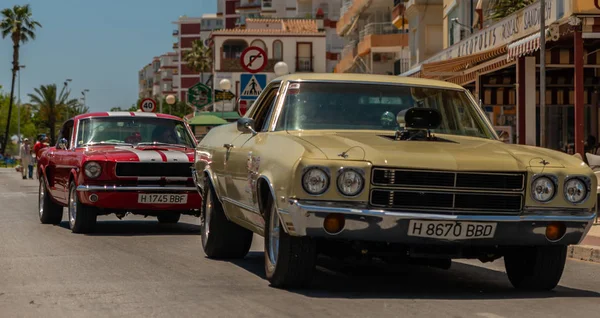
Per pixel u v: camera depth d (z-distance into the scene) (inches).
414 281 347.3
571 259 469.1
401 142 307.6
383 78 366.0
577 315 268.7
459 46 1032.2
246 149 350.0
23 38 3767.2
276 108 352.2
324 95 352.5
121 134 599.5
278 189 297.7
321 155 288.4
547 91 1059.3
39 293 309.6
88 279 343.3
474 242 291.3
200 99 1187.3
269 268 319.6
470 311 270.8
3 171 2490.2
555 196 296.0
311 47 3275.1
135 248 464.4
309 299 289.6
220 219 406.3
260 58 837.2
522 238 294.0
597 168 617.6
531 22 778.8
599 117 1053.8
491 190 290.7
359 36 2628.0
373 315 261.1
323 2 3858.3
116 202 541.0
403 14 2073.1
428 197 287.1
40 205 657.6
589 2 692.7
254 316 259.9
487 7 1354.6
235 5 5816.9
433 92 361.7
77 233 557.0
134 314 265.6
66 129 629.0
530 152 310.2
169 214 611.2
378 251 301.0
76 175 548.7
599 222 613.6
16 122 5378.9
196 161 447.5
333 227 284.5
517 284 331.3
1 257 422.3
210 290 310.2
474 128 357.1
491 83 1070.4
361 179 284.8
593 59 882.8
